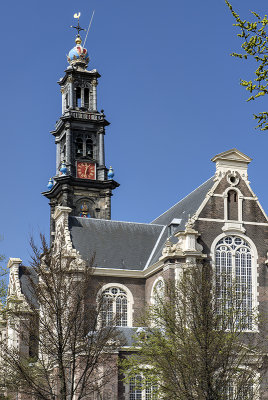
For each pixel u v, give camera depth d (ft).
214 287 169.07
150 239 249.14
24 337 158.81
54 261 162.61
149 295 227.61
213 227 214.48
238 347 161.48
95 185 356.59
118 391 187.21
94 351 161.99
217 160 221.05
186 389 147.43
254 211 220.43
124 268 234.17
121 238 245.65
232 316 164.55
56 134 376.07
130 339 200.34
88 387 169.17
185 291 162.20
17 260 276.21
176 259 209.87
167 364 154.92
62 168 354.95
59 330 153.07
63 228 235.20
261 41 87.51
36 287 157.28
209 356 149.69
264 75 87.61
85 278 165.37
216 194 217.77
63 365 158.40
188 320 161.48
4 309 185.57
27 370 157.79
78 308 156.87
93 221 248.11
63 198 352.28
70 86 369.09
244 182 221.87
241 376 160.56
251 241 217.15
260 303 213.05
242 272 214.28
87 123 364.17
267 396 175.22
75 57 376.48
